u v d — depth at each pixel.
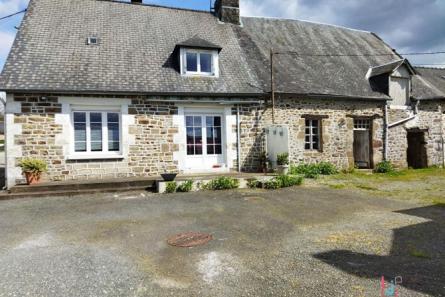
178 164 9.48
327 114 11.39
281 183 8.62
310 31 14.42
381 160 12.27
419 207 6.33
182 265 3.58
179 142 9.49
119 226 5.10
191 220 5.45
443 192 7.96
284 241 4.35
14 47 8.74
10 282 3.18
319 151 11.34
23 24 9.47
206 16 12.91
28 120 8.13
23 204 6.70
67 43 9.45
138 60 9.77
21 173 8.06
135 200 7.04
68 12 10.57
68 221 5.41
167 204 6.64
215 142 10.15
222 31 12.30
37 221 5.43
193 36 11.40
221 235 4.64
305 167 10.66
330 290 2.96
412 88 13.34
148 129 9.20
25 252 4.00
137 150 9.09
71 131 8.59
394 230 4.79
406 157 12.95
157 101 9.25
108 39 10.10
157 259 3.76
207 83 9.84
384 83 12.39
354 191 8.07
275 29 13.64
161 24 11.54
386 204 6.61
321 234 4.63
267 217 5.62
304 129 11.04
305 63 12.27
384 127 12.35
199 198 7.23
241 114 10.20
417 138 13.45
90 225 5.17
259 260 3.69
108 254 3.92
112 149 9.05
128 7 11.75
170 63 10.07
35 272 3.41
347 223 5.20
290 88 10.70
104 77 8.88
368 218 5.50
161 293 2.95
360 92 11.86
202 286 3.07
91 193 7.73
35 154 8.20
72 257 3.83
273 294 2.90
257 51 11.91
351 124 11.80
